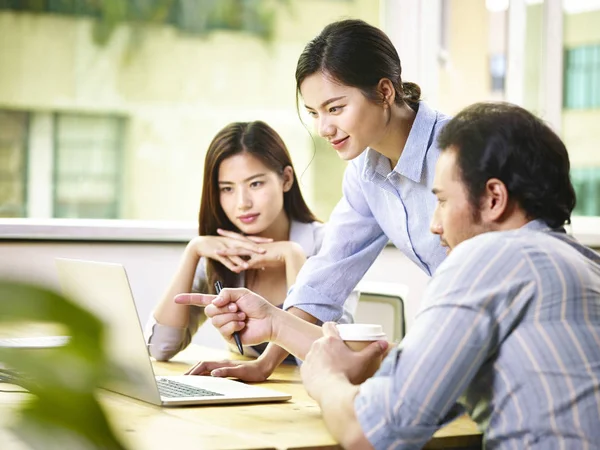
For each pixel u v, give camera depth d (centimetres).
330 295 186
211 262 229
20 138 331
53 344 40
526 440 108
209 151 234
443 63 335
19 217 333
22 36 327
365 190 183
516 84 333
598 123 338
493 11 336
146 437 116
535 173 113
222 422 128
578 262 112
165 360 212
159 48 344
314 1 352
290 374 186
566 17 333
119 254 285
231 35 349
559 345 107
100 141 341
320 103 162
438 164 119
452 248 119
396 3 329
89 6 334
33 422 37
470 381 109
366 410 109
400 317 210
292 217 244
